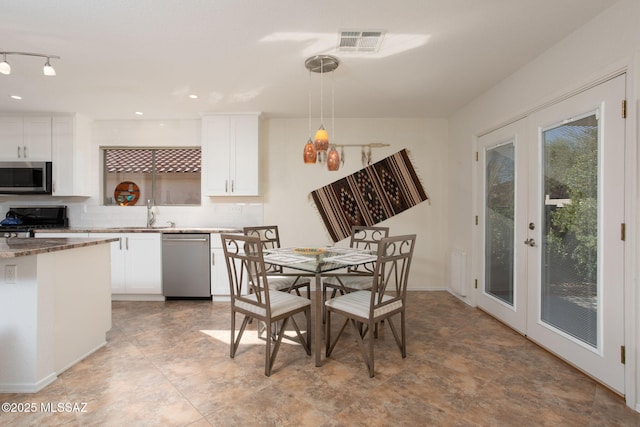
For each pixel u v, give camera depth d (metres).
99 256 2.31
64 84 2.81
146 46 2.16
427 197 3.98
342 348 2.30
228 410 1.59
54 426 1.48
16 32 1.96
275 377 1.90
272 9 1.76
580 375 1.91
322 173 4.00
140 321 2.88
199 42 2.11
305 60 2.38
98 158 3.98
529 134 2.40
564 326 2.09
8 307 1.76
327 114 3.79
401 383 1.83
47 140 3.69
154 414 1.56
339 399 1.68
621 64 1.64
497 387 1.79
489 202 3.03
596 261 1.83
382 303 1.98
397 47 2.18
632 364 1.60
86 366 2.04
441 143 3.98
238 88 2.94
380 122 3.98
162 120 3.99
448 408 1.61
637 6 1.57
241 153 3.70
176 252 3.48
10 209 3.93
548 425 1.49
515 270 2.58
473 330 2.64
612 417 1.54
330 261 2.17
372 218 3.99
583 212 1.92
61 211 3.91
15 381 1.76
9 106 3.40
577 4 1.71
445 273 3.98
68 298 2.01
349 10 1.78
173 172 4.11
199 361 2.11
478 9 1.76
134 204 4.09
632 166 1.60
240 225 3.99
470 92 3.05
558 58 2.10
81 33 1.98
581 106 1.92
